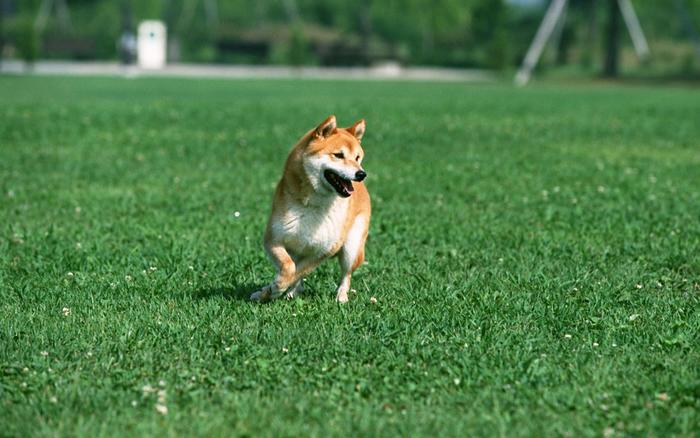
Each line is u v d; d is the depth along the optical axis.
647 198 17.11
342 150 9.05
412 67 100.12
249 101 40.56
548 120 33.84
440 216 15.27
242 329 8.84
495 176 19.78
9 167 19.86
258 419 6.66
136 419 6.69
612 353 8.33
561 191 17.97
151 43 83.19
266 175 19.48
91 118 29.67
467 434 6.48
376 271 11.52
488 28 109.44
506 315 9.50
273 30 102.50
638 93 58.59
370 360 7.99
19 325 8.91
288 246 9.48
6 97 39.44
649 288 10.92
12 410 6.79
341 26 121.12
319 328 8.89
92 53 92.31
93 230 13.67
